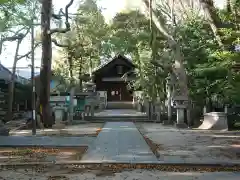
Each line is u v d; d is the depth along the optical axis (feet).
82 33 110.01
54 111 80.33
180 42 82.79
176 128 72.13
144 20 101.35
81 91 102.63
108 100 172.55
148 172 30.40
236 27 45.34
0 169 31.68
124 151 40.96
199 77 76.54
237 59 43.88
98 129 68.13
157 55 92.17
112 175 29.12
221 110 83.20
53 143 47.26
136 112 122.83
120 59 163.84
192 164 33.60
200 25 79.05
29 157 37.37
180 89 78.02
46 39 75.41
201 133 61.98
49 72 75.77
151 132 63.98
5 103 106.22
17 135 58.13
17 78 123.13
